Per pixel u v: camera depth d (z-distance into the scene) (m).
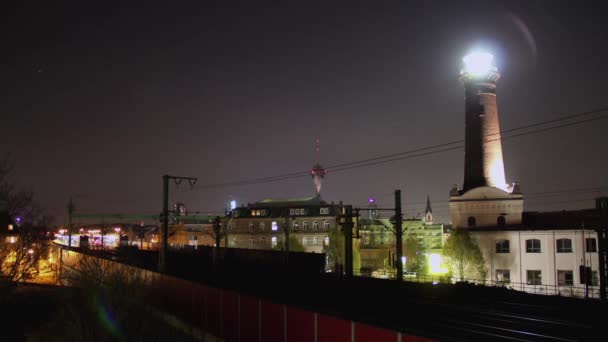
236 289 33.47
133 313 32.22
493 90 68.62
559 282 55.66
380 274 75.06
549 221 61.16
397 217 39.38
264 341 25.84
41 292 49.34
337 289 37.38
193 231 121.50
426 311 27.59
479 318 25.78
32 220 40.34
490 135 65.81
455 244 60.91
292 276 45.56
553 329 23.06
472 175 68.12
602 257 32.72
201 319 33.16
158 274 41.19
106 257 51.81
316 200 105.44
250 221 104.06
